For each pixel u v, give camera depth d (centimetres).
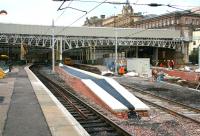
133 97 1984
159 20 11100
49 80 4050
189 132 1391
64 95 2491
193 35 9994
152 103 2112
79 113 1755
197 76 3869
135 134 1334
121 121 1595
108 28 8981
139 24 12519
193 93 2798
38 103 1728
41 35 8494
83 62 11819
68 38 8700
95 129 1378
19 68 6500
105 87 2334
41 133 1077
